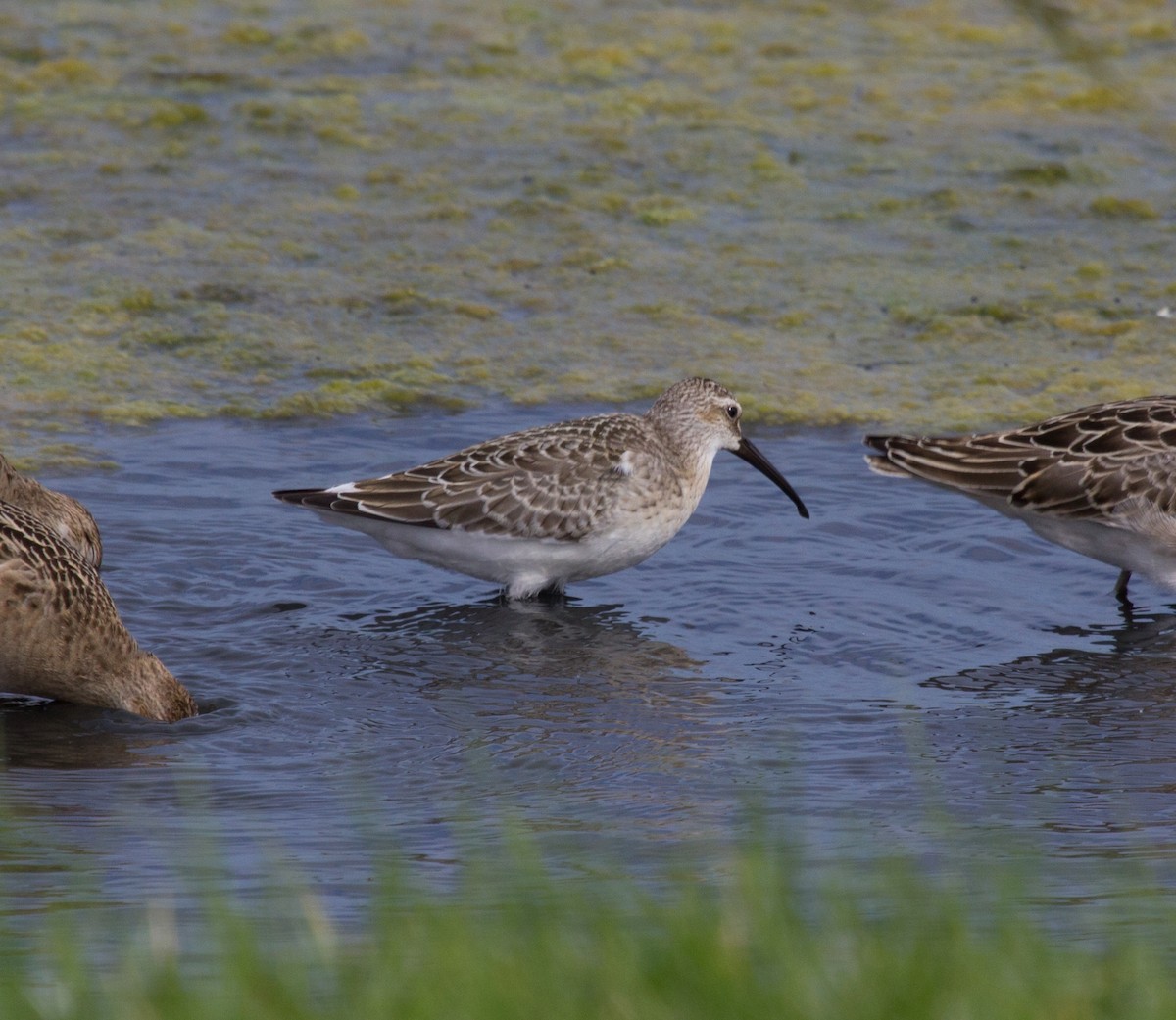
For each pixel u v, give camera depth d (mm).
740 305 20156
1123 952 7406
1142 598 14680
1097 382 18406
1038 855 9820
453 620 14047
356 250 21031
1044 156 23875
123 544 14984
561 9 29094
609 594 14680
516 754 11664
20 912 8812
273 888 9250
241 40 27172
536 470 14367
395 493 14227
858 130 24641
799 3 29750
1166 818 10641
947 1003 6578
